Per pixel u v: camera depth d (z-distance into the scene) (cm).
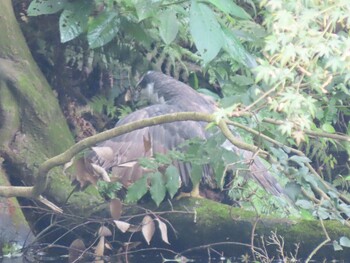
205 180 1205
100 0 1177
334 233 1117
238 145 990
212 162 1021
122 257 1173
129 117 1166
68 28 1150
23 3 1462
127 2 1127
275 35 859
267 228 1141
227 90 1084
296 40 909
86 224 1189
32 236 1215
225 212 1163
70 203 1200
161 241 1180
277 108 920
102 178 1012
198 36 940
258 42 1141
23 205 1262
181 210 1173
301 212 1159
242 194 1192
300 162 1020
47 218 1231
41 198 1041
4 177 1241
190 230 1166
